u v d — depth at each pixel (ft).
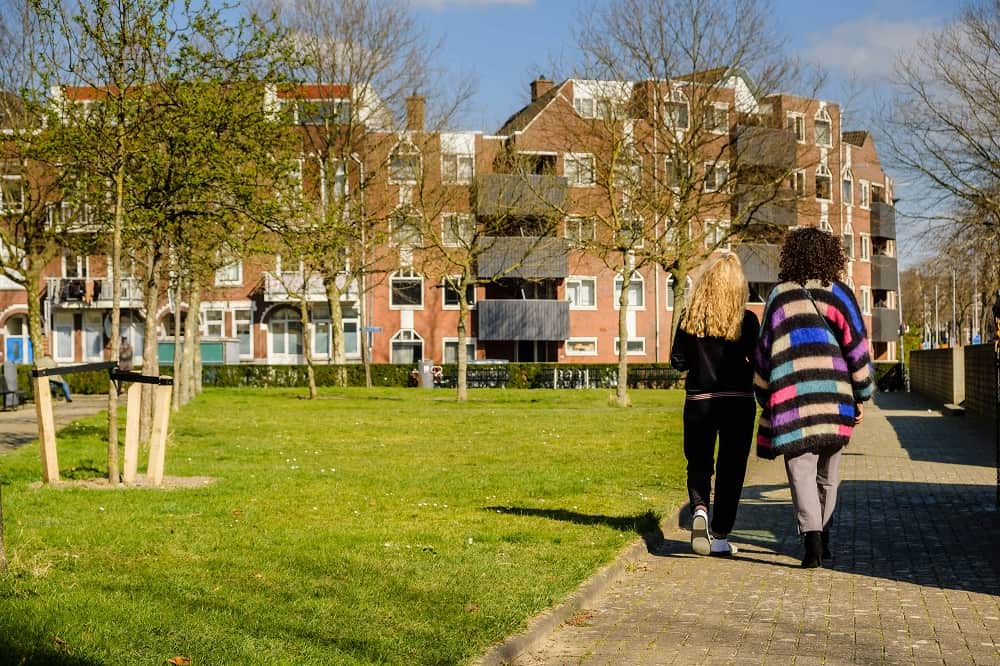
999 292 36.11
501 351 197.88
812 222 178.19
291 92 51.57
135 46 46.88
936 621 20.42
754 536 30.50
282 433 67.26
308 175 54.90
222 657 16.57
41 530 27.73
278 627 18.56
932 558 26.91
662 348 203.41
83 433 63.31
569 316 195.52
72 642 16.99
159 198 49.19
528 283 194.49
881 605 21.83
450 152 155.94
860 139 245.04
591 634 19.84
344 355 178.19
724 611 21.50
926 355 139.74
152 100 47.88
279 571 23.34
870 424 84.94
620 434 67.72
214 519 30.71
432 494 37.65
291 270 58.29
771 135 130.52
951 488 41.45
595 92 124.36
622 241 108.17
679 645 18.95
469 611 20.10
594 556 25.64
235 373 160.66
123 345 139.33
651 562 26.84
